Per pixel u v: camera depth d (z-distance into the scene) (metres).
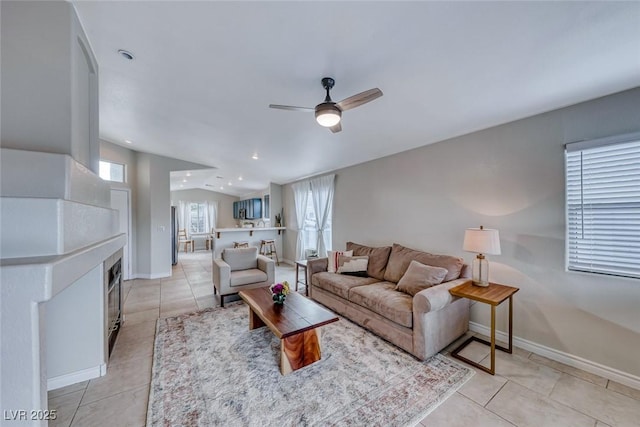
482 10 1.37
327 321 2.24
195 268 6.44
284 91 2.44
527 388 1.94
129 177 5.24
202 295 4.24
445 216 3.21
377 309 2.66
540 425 1.60
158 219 5.45
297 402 1.79
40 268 1.02
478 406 1.76
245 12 1.55
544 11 1.35
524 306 2.50
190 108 3.08
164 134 4.16
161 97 2.86
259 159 5.05
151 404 1.78
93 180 1.93
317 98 2.52
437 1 1.35
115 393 1.91
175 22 1.71
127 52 2.09
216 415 1.68
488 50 1.67
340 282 3.36
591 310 2.13
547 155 2.37
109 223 2.32
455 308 2.61
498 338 2.71
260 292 3.04
